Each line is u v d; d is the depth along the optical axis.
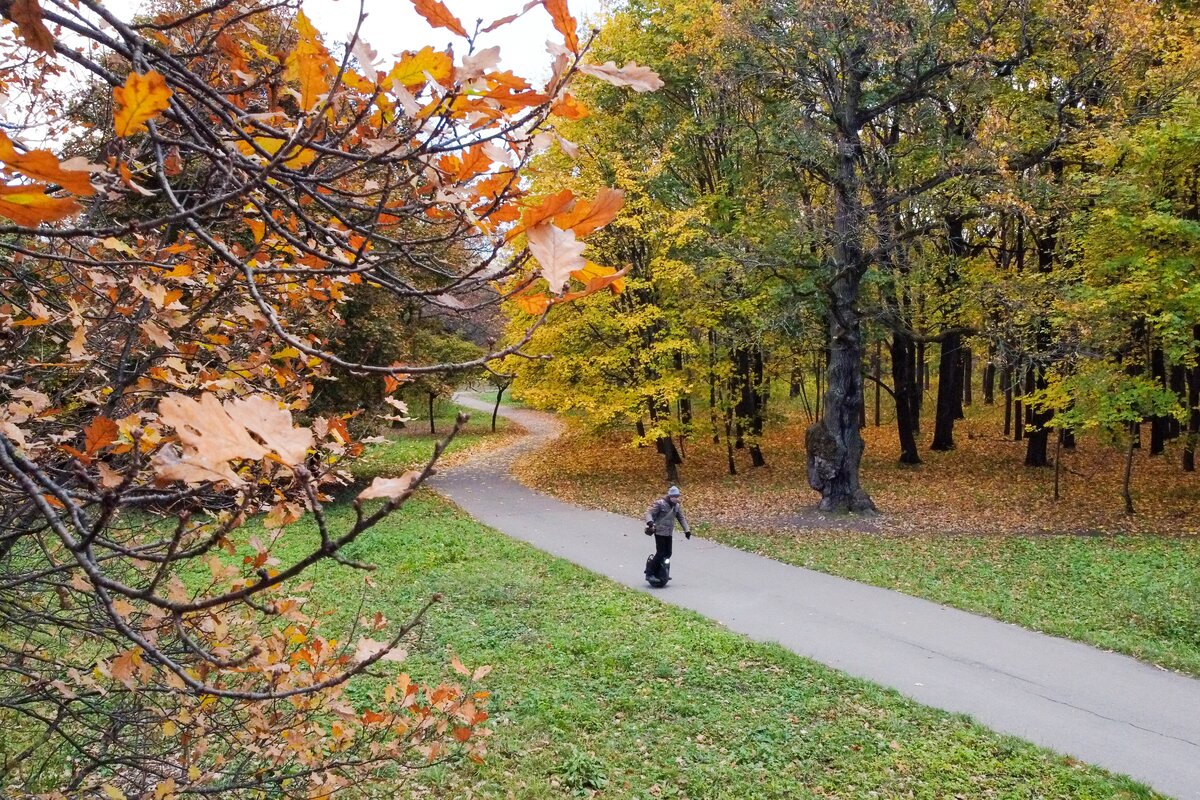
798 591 10.17
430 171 1.31
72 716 2.67
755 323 14.91
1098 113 12.48
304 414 8.42
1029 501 15.10
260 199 1.62
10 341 1.76
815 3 11.92
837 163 13.33
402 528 13.96
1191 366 12.02
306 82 1.14
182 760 2.49
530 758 5.88
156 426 1.36
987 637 8.42
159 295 1.49
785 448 23.08
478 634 8.45
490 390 54.44
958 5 13.64
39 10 0.94
